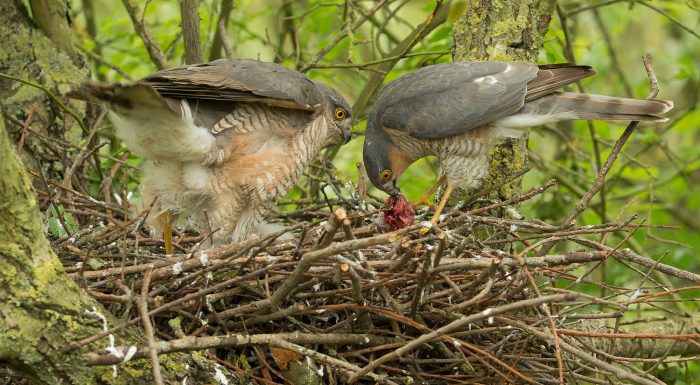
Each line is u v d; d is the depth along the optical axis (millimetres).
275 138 10039
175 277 8547
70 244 9211
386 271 8664
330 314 8969
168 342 7102
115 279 8391
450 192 11633
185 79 8953
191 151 9461
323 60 15375
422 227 8508
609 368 7812
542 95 11445
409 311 8656
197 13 11828
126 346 7160
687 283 14961
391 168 12539
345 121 11562
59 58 11852
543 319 8430
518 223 9977
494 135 11625
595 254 8133
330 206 11000
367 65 12562
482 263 7980
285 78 9844
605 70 17688
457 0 8703
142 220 9461
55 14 11859
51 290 7367
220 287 8062
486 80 11422
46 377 7410
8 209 7145
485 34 11648
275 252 9039
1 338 7137
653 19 20688
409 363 8906
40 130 11547
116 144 13727
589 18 18688
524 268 7840
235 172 9875
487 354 8203
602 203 14125
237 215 10109
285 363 8562
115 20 15859
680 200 19312
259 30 19812
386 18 14930
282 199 12656
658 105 10945
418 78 12039
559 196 15508
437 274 8492
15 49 11625
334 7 15398
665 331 12047
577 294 7816
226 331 8375
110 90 8031
